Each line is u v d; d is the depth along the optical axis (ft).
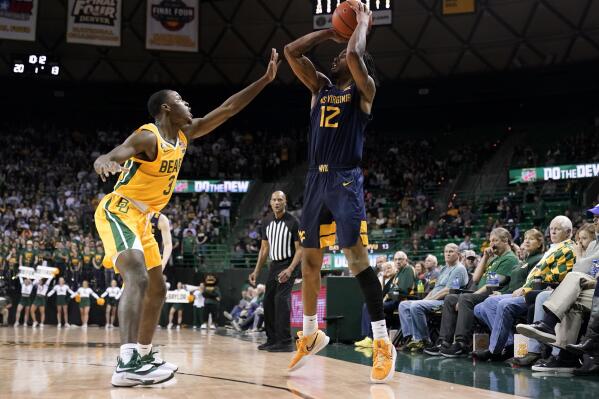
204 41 80.23
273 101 83.87
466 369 16.07
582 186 63.67
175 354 20.57
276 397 10.17
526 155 72.59
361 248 12.54
